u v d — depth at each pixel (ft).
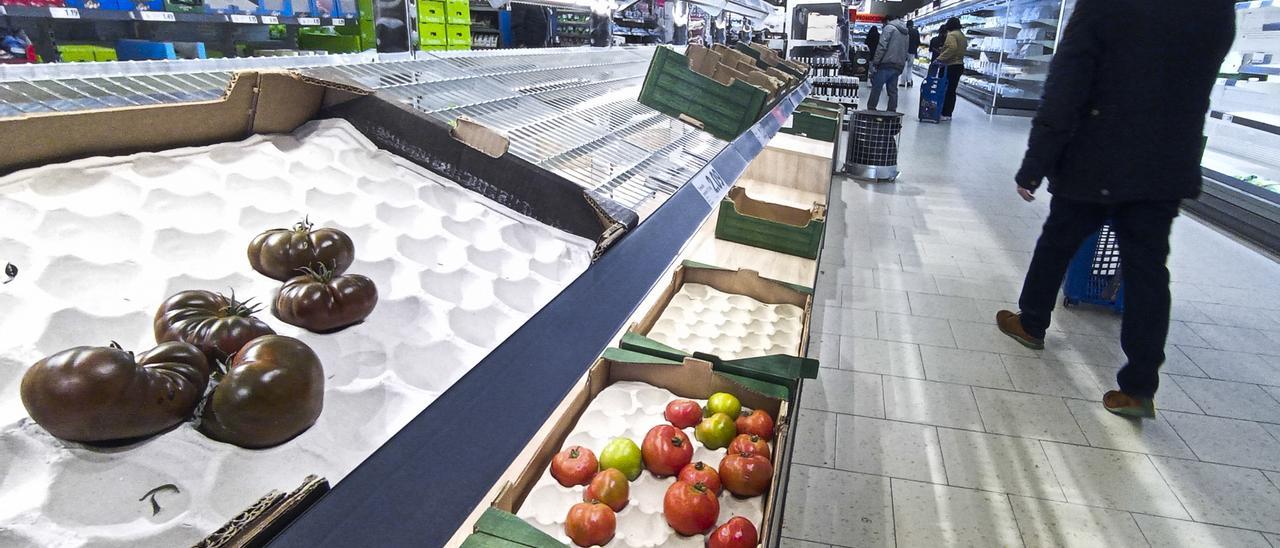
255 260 2.61
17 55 8.68
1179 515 6.14
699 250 8.27
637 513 4.02
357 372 2.33
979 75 47.47
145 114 2.87
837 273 11.93
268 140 3.43
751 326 6.42
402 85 4.17
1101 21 6.88
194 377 1.85
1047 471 6.73
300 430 1.92
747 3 14.67
